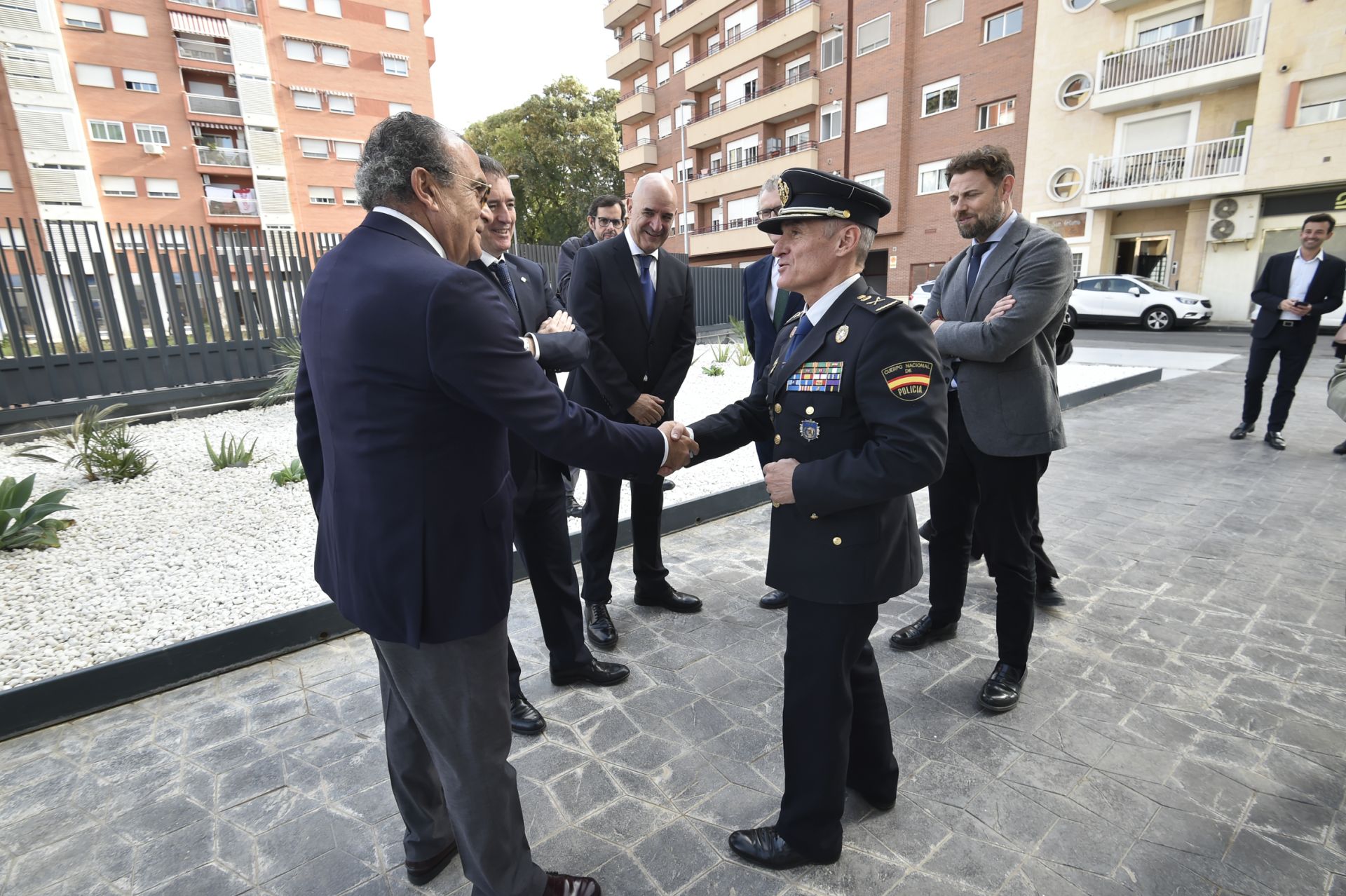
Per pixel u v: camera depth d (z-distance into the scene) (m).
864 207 1.65
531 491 2.48
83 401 6.91
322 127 34.47
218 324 7.79
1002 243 2.62
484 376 1.33
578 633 2.73
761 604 3.41
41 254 6.68
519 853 1.66
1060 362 2.76
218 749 2.38
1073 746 2.29
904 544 1.76
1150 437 6.40
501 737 1.59
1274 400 5.84
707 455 2.01
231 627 2.91
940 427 1.55
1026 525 2.51
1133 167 19.52
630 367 3.16
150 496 4.97
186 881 1.84
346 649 3.06
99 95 29.62
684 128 30.88
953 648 2.97
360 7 34.59
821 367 1.68
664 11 34.03
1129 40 19.30
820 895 1.75
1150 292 17.11
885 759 1.96
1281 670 2.66
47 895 1.80
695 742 2.39
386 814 2.08
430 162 1.44
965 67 22.77
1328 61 16.05
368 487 1.38
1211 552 3.79
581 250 3.13
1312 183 16.72
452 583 1.42
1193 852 1.84
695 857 1.90
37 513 4.07
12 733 2.46
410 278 1.32
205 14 31.11
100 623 3.11
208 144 32.50
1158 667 2.72
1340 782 2.08
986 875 1.79
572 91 39.56
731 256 33.31
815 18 26.33
